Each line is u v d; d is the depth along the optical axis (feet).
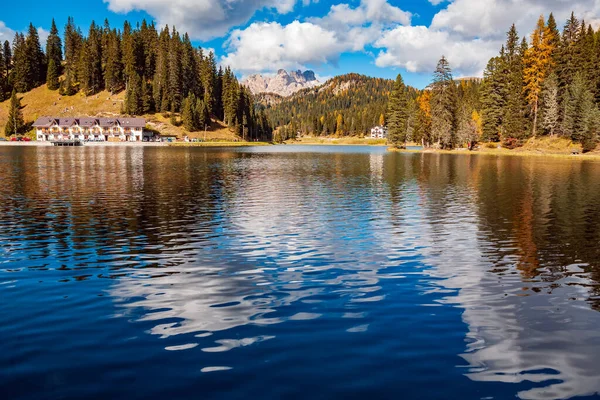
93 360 26.78
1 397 22.48
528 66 341.62
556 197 104.58
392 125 420.36
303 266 49.49
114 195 106.32
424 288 41.78
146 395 22.75
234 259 52.31
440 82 356.38
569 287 42.27
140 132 576.20
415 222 75.87
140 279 44.42
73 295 39.55
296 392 23.02
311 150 461.78
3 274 46.06
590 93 299.17
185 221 75.82
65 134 577.84
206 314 34.94
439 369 25.84
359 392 23.07
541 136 326.85
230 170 183.42
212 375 24.89
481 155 309.83
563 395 23.40
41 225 71.67
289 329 31.78
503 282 43.80
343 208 90.17
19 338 30.09
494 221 76.54
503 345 29.32
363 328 31.94
